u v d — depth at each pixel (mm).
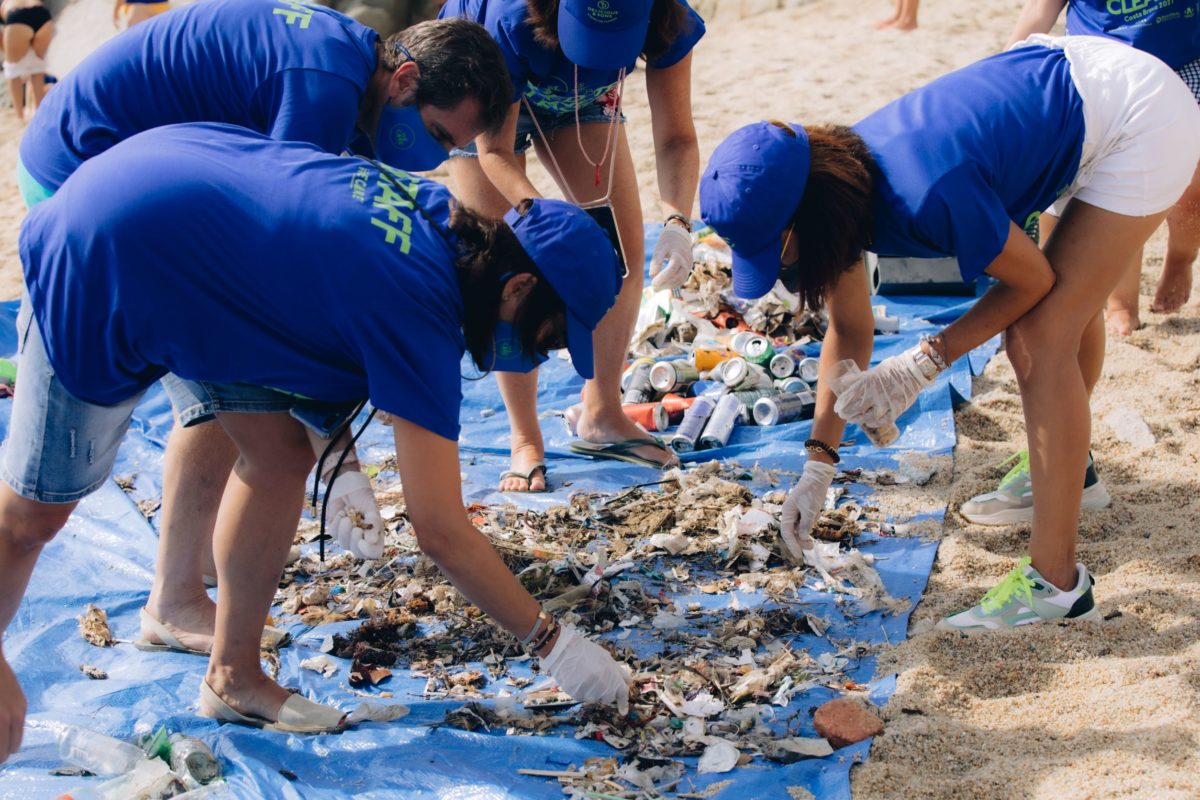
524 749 2760
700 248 5445
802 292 2912
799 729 2850
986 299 3049
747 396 4586
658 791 2619
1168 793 2439
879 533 3777
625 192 4227
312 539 3826
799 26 10742
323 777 2682
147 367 2545
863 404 3096
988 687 2965
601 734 2811
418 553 3703
